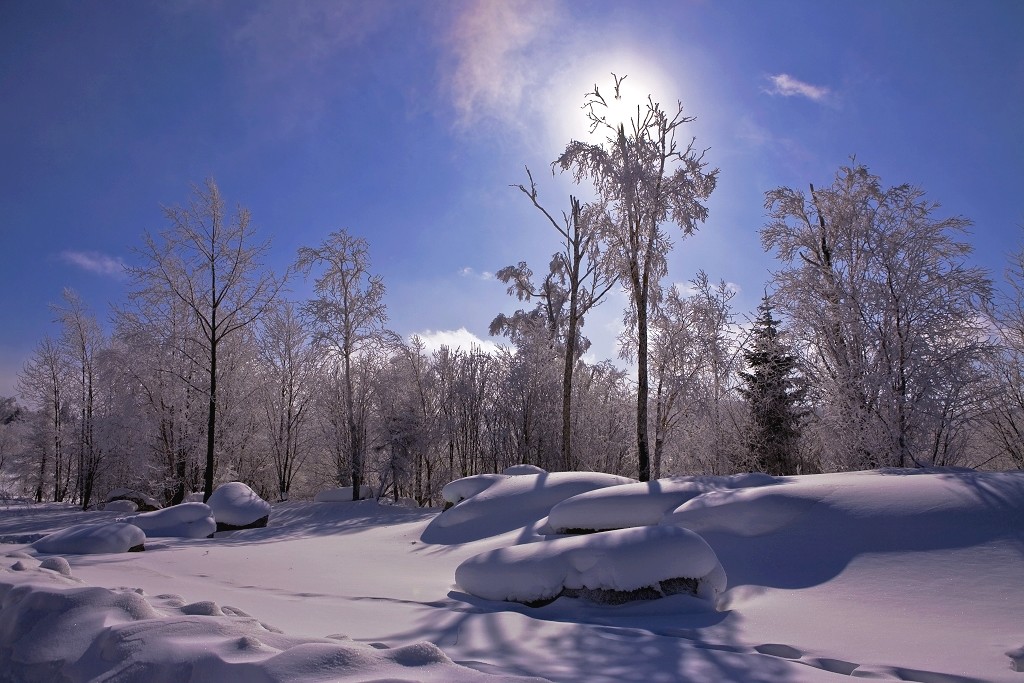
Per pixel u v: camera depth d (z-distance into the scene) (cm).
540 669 452
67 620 479
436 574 1017
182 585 859
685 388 2178
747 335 2244
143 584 845
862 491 902
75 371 3120
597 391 3441
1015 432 2048
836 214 1873
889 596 682
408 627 602
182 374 2734
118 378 2694
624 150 1791
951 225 1700
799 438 2408
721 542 898
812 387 1938
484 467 3181
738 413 2469
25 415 3522
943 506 822
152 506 2845
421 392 3078
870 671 474
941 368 1587
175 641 400
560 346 3203
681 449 2639
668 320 2227
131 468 2806
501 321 3600
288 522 2069
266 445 3269
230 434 2872
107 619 463
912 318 1636
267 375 3170
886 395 1611
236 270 2592
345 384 2784
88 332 3145
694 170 1772
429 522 1605
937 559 732
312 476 3525
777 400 2352
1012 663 483
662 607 679
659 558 701
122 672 380
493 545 1176
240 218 2598
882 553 772
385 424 2703
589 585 706
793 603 695
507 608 716
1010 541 730
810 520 876
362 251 2745
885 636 573
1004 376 1973
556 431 3003
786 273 1938
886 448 1579
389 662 353
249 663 345
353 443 2677
